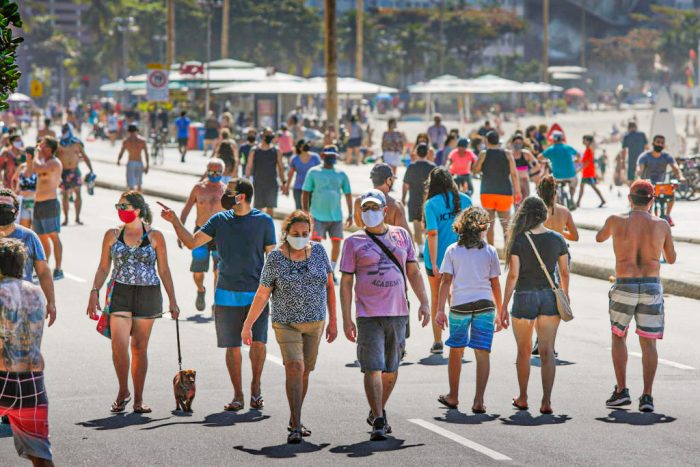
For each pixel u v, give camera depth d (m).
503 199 58.72
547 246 30.33
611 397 31.38
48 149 54.12
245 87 174.62
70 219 80.69
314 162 63.53
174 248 65.81
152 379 34.41
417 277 28.73
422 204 57.41
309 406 31.09
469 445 27.02
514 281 30.38
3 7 27.20
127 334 30.30
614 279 31.62
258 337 30.70
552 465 25.25
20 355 22.47
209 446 26.88
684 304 49.28
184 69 189.38
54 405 31.09
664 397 32.41
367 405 31.19
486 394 32.66
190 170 128.38
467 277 30.66
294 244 27.72
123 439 27.52
